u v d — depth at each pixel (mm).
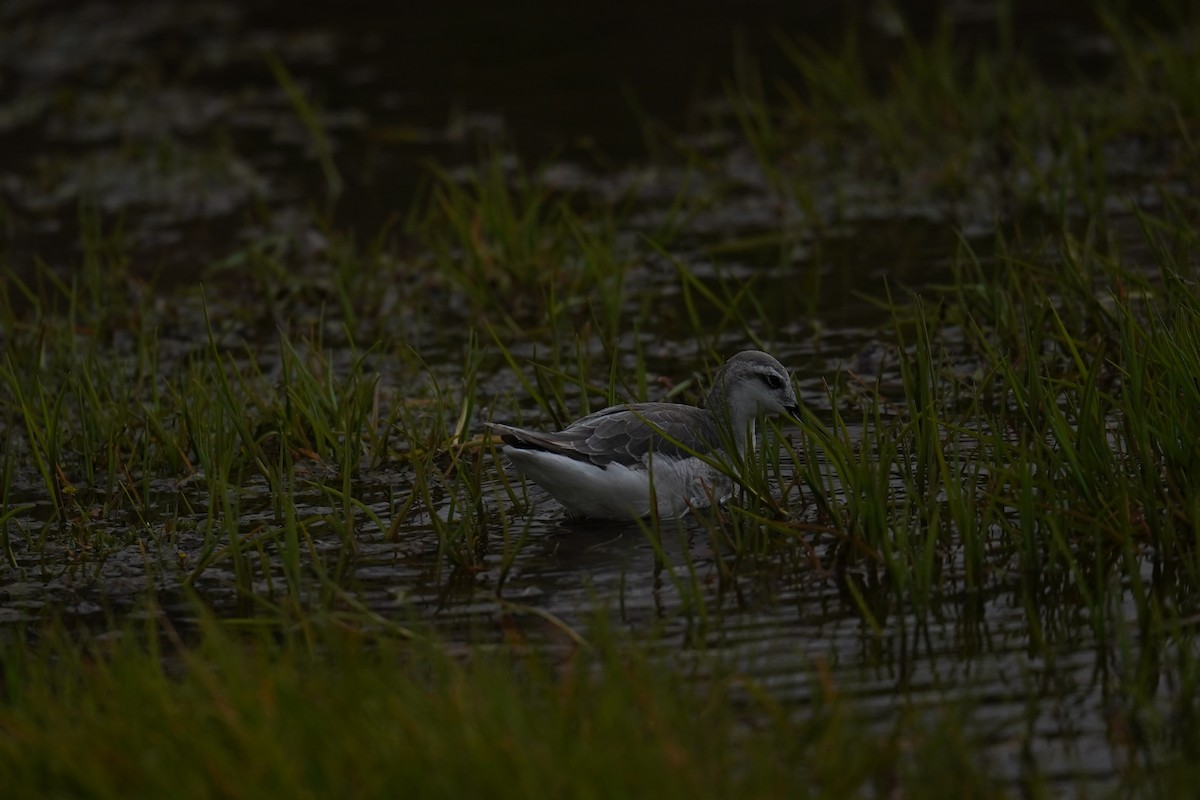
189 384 14398
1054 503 10867
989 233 18672
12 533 12391
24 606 11000
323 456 13453
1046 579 10492
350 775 7781
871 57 25938
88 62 29078
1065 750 8438
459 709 8086
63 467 13781
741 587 10758
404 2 32000
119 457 13484
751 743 8117
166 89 27359
